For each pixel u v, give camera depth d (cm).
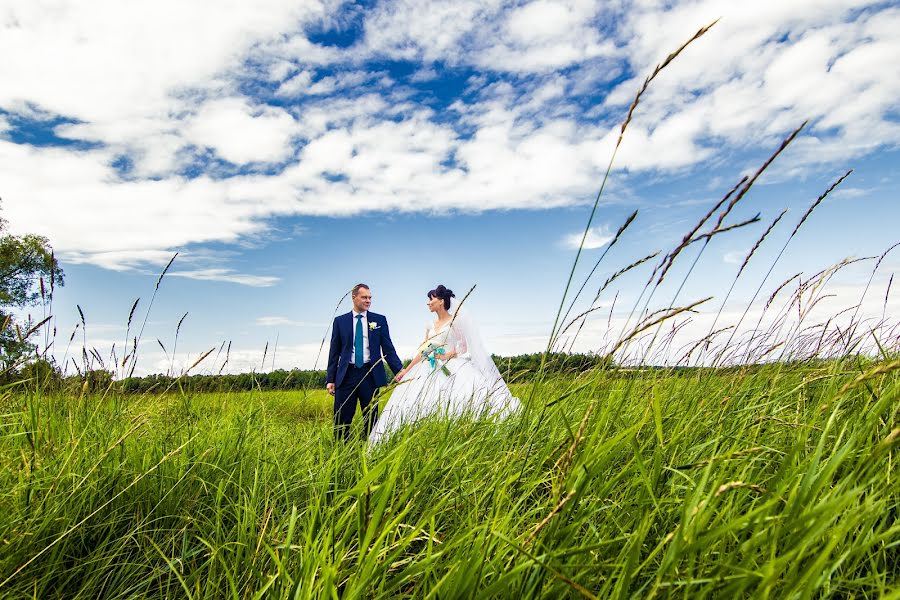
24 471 218
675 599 117
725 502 146
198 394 376
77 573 196
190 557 212
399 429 351
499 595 132
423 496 225
